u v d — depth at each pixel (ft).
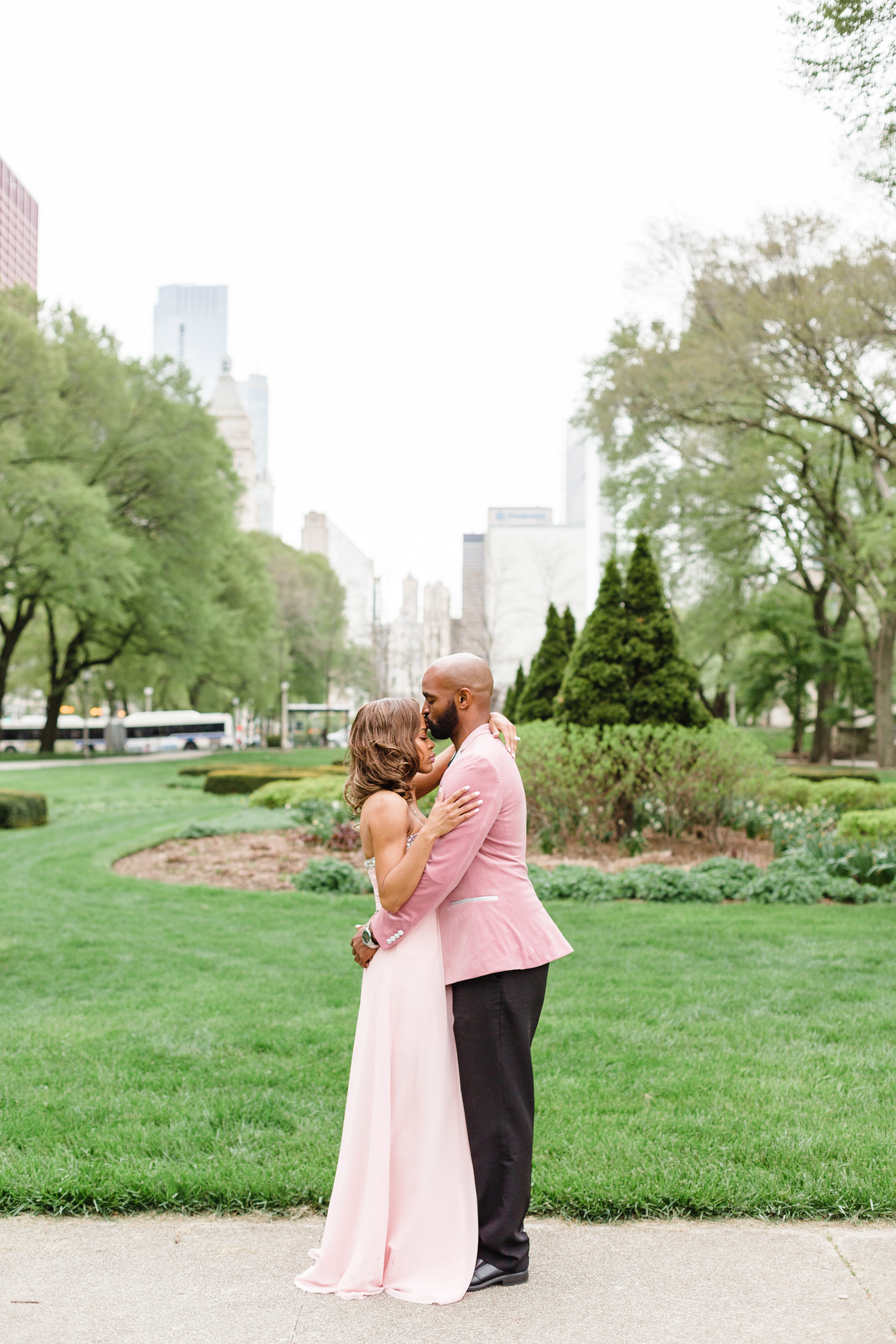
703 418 74.59
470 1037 9.25
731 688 152.46
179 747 199.31
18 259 629.51
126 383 119.55
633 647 38.42
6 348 99.25
